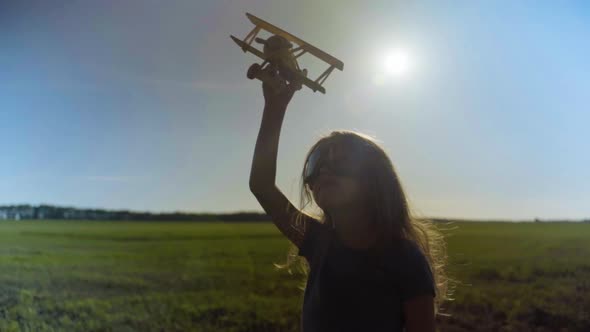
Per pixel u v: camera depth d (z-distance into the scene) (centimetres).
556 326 608
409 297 116
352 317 120
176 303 723
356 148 131
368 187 129
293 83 145
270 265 1073
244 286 848
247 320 652
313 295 132
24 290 779
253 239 1672
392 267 118
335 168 129
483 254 1070
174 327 624
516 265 938
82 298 751
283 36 150
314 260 142
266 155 151
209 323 643
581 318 624
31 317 641
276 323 642
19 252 1205
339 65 145
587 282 799
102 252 1263
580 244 1149
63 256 1167
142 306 705
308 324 132
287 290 819
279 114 148
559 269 900
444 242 159
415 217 144
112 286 847
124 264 1075
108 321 640
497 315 653
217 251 1319
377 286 119
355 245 130
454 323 622
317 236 148
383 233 127
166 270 1006
